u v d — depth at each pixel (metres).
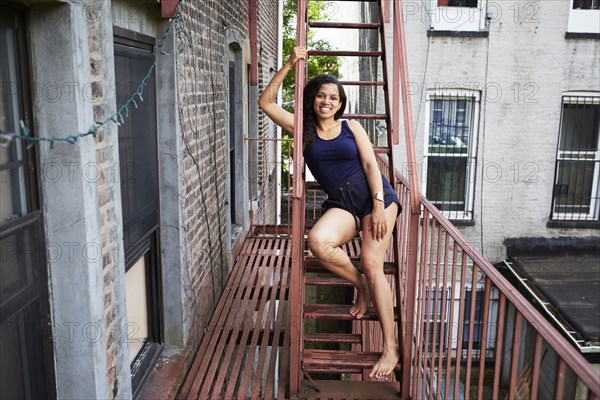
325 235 2.91
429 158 9.01
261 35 8.76
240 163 6.80
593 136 9.05
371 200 3.01
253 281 5.21
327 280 3.41
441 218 2.79
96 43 2.28
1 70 1.85
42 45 2.01
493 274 2.10
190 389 3.44
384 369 3.01
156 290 3.57
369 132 10.05
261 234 7.16
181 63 3.55
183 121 3.62
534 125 8.85
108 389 2.46
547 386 5.93
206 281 4.52
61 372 2.24
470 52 8.70
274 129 11.42
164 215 3.56
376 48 9.61
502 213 9.05
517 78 8.76
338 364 3.15
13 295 1.92
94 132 1.97
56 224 2.12
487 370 7.72
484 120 8.85
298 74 3.03
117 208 2.52
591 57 8.70
